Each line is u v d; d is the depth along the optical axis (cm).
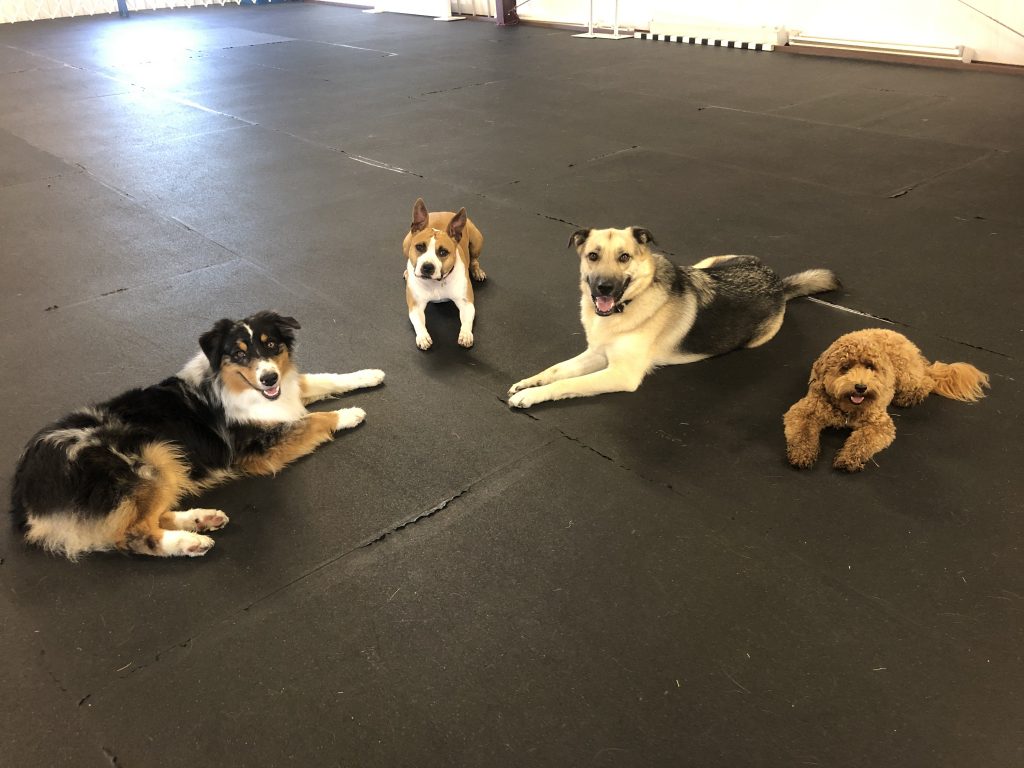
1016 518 250
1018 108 721
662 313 335
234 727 195
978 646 207
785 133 689
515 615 224
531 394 321
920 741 184
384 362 364
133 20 1623
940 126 682
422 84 944
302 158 678
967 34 884
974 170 571
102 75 1055
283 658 213
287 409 295
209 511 260
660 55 1064
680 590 230
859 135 670
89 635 223
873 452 276
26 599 236
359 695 202
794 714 192
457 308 412
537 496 272
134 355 373
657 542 249
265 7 1803
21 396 340
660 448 295
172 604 233
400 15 1570
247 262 476
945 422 299
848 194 543
